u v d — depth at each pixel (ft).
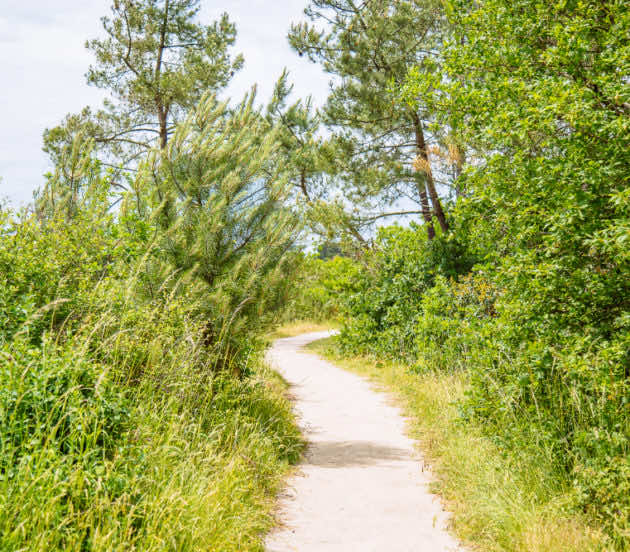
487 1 23.03
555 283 18.02
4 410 12.62
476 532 15.81
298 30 57.88
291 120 57.16
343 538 15.75
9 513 11.01
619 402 16.56
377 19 52.03
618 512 14.21
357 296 58.75
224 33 67.41
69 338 16.90
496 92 21.75
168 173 25.49
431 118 47.88
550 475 16.83
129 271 23.02
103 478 12.73
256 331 27.81
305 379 45.75
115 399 14.88
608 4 19.83
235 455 19.42
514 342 20.18
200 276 25.63
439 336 41.24
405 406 34.40
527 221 20.04
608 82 18.83
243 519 15.52
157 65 66.64
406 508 18.11
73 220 22.89
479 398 21.30
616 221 16.12
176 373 20.03
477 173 21.38
